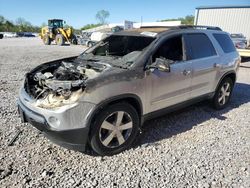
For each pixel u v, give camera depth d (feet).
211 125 15.78
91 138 11.23
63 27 92.63
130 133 12.42
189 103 15.87
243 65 43.93
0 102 18.48
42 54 52.90
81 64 14.01
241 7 87.66
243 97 22.47
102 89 10.87
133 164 11.28
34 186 9.60
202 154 12.23
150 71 12.66
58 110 10.37
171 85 13.93
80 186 9.70
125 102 11.92
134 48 14.01
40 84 12.12
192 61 15.16
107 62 13.51
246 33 88.33
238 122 16.40
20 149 12.11
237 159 11.88
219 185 10.02
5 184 9.64
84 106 10.53
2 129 14.05
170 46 14.26
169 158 11.80
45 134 11.46
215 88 17.58
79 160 11.44
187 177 10.44
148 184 9.95
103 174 10.49
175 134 14.33
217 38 17.78
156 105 13.53
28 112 11.36
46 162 11.17
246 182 10.24
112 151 11.92
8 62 39.24
